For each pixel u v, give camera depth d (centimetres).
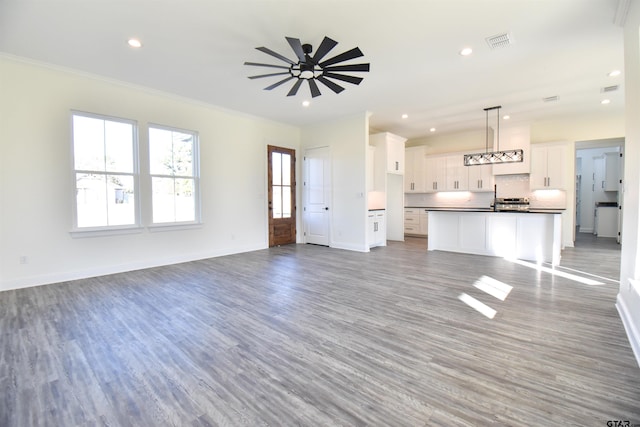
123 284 390
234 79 435
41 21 290
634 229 242
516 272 443
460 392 174
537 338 238
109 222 443
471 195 805
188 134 534
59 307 310
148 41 330
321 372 196
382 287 375
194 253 539
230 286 381
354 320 277
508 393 173
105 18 287
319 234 704
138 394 176
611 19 290
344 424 151
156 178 492
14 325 268
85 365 206
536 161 676
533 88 472
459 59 374
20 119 367
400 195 779
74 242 411
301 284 389
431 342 234
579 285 377
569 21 294
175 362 209
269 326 265
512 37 324
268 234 669
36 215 380
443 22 296
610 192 896
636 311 222
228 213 592
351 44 338
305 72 336
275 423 152
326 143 679
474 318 278
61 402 169
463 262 513
